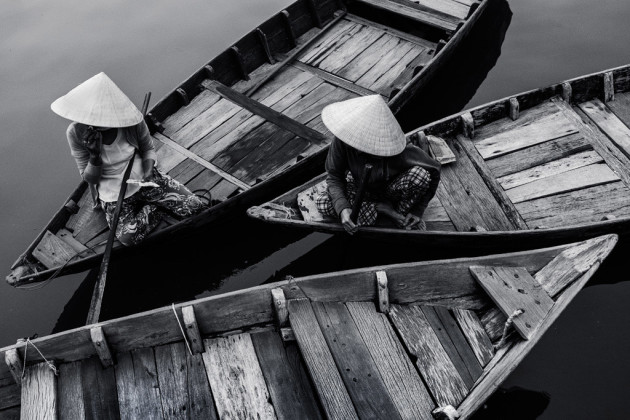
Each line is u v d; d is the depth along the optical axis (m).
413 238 4.51
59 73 7.14
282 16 6.72
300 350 3.72
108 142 4.41
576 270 3.90
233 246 5.41
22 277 4.62
